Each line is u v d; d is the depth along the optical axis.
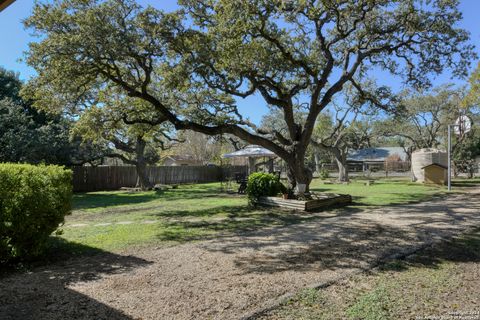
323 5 9.51
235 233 6.88
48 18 8.04
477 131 31.69
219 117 11.91
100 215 9.68
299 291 3.62
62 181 5.45
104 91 12.15
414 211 9.39
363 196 13.81
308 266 4.52
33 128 18.20
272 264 4.65
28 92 9.59
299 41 12.12
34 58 8.24
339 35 11.12
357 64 12.18
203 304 3.34
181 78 9.50
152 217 9.16
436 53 12.28
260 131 12.89
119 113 12.25
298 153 11.91
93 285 3.91
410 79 13.45
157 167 24.58
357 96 16.44
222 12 9.69
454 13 11.08
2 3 2.99
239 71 9.95
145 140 19.92
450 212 9.14
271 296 3.51
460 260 4.73
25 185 4.86
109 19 8.45
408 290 3.64
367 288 3.70
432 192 15.45
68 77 8.86
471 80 12.23
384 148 55.03
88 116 12.29
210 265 4.66
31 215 4.87
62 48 7.95
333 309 3.19
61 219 5.38
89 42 7.93
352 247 5.48
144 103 11.92
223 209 10.56
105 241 6.23
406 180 26.36
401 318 3.01
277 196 11.27
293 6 9.83
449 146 16.59
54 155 16.97
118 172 21.56
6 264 4.80
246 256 5.09
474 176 30.77
